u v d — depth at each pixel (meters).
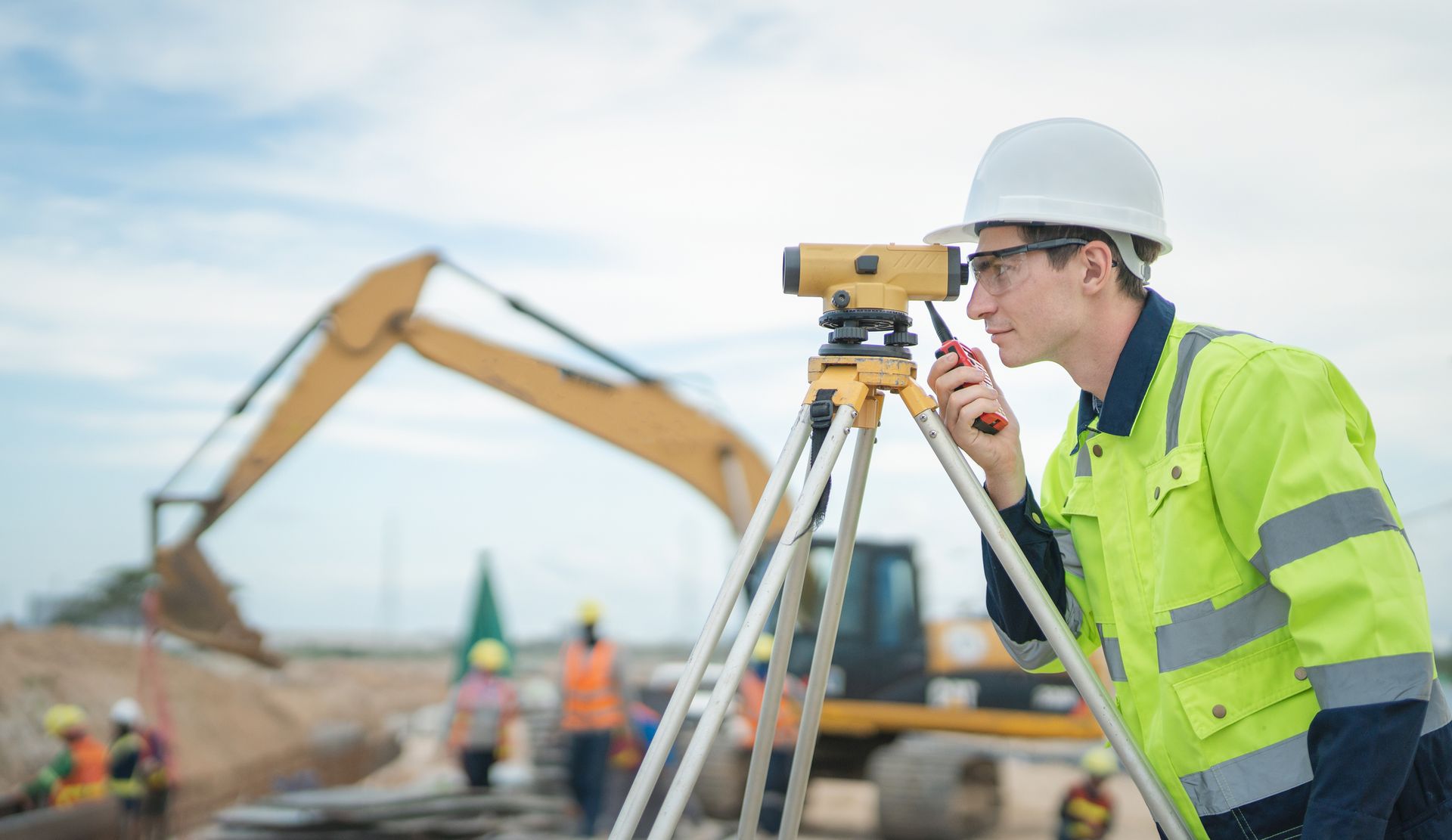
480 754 11.02
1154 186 1.76
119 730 8.85
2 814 8.77
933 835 10.30
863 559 11.34
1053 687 10.96
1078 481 1.82
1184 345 1.70
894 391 1.80
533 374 8.49
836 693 11.25
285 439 8.22
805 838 10.98
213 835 7.66
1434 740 1.51
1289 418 1.52
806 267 1.81
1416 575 1.46
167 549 8.14
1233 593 1.61
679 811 1.56
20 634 22.48
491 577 17.38
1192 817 1.67
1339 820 1.38
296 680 38.88
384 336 8.36
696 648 1.65
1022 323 1.75
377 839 7.61
